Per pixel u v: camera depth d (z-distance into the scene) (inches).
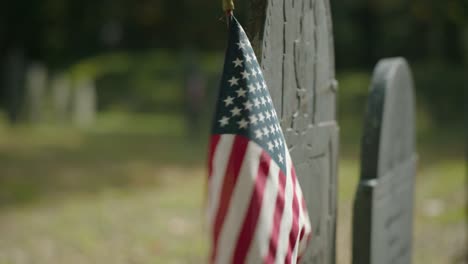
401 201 178.1
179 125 789.9
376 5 1047.6
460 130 714.2
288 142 127.8
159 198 375.2
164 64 1077.8
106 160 514.0
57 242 280.7
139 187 412.5
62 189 402.3
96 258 259.0
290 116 128.1
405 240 187.2
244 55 104.8
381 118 152.9
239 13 695.1
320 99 142.3
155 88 987.3
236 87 103.9
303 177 135.4
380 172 153.4
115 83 1010.1
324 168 146.5
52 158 520.1
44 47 1079.0
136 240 283.9
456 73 877.8
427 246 272.5
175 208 347.3
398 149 171.2
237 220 100.0
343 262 255.8
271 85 119.5
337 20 1090.1
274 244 100.8
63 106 784.9
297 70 130.1
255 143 101.9
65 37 1131.3
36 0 1021.8
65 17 1082.7
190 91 662.5
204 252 268.5
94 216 328.2
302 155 134.3
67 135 674.8
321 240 146.0
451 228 298.5
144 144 618.5
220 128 102.8
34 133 677.9
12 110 737.0
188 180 438.3
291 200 106.7
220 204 101.3
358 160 510.6
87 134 689.6
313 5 135.8
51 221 318.0
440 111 786.2
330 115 148.7
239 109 102.9
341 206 348.2
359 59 1127.0
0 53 1027.9
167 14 1057.5
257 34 116.0
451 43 1022.4
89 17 1097.4
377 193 151.3
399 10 1043.9
